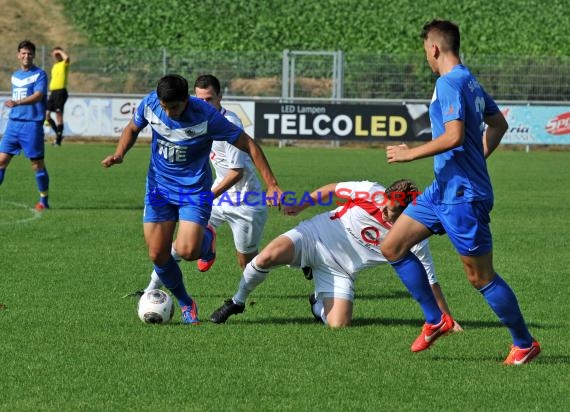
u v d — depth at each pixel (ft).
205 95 83.25
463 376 60.49
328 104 269.03
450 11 386.11
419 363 63.62
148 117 71.36
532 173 219.41
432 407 54.03
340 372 61.00
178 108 68.44
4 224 129.70
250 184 89.81
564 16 386.11
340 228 75.97
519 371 61.87
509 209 156.46
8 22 381.81
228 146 83.71
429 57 62.85
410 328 74.49
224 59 288.51
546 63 284.20
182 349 66.39
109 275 95.50
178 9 381.81
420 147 59.00
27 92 141.38
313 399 55.16
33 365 61.62
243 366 62.08
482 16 383.45
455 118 58.54
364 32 370.73
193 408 53.21
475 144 60.75
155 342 68.28
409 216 63.21
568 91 284.41
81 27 380.78
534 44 368.27
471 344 69.62
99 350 65.67
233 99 280.10
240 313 79.25
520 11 387.75
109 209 147.43
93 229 126.62
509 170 225.76
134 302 82.79
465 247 61.31
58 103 263.08
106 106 276.62
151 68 288.51
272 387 57.41
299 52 285.64
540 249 118.01
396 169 221.66
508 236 127.95
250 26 371.76
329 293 75.66
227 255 111.14
